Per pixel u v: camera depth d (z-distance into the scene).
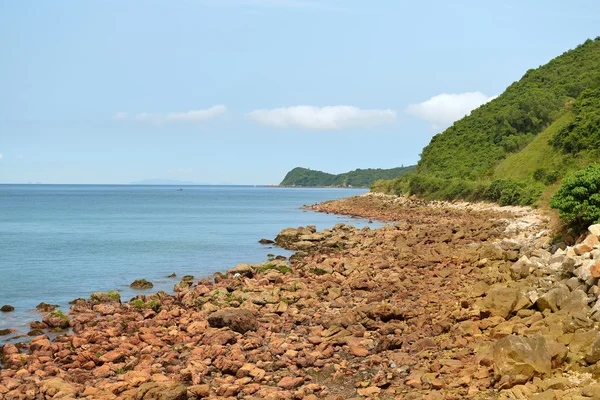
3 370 14.50
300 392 11.89
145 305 21.94
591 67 121.94
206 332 16.67
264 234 57.34
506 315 15.82
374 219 75.81
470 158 108.00
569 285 17.09
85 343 16.42
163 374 13.47
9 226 68.50
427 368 12.91
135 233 58.66
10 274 32.22
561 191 26.70
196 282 29.06
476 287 19.23
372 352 14.69
